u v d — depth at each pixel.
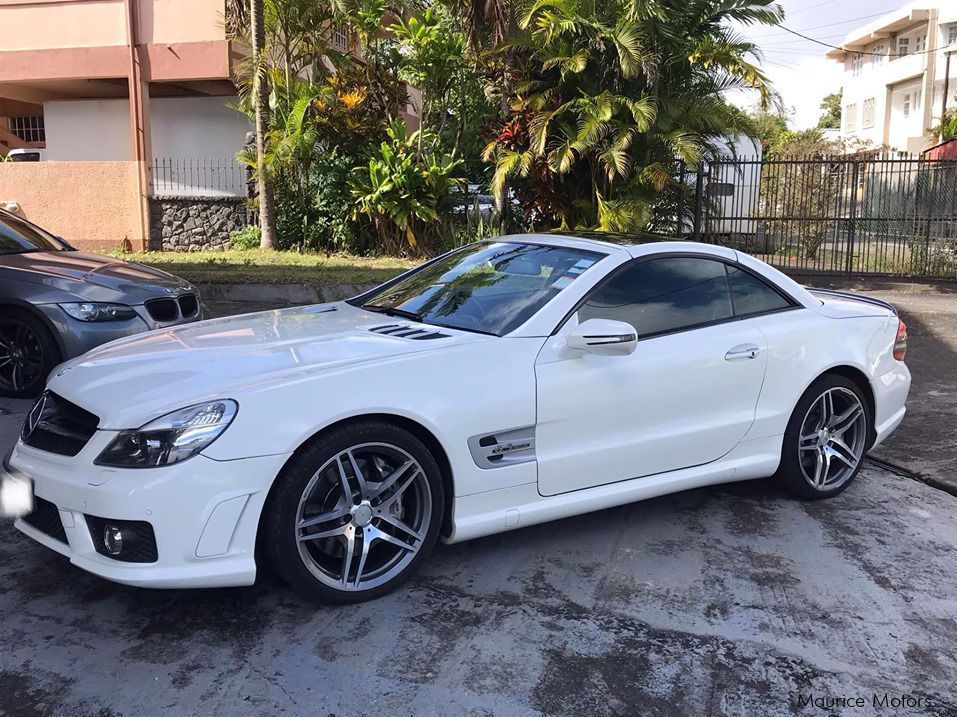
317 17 13.89
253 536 3.16
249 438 3.12
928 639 3.33
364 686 2.92
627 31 11.81
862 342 4.83
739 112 13.20
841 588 3.74
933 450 5.71
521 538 4.18
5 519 4.24
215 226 15.18
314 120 13.77
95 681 2.91
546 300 4.03
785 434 4.61
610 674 3.03
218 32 14.43
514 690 2.92
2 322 6.26
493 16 13.78
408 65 14.34
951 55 40.84
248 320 4.42
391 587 3.51
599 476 3.96
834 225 14.41
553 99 12.84
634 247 4.34
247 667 3.01
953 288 12.77
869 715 2.84
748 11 12.41
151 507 3.01
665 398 4.09
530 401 3.71
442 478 3.60
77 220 15.31
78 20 14.80
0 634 3.18
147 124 15.09
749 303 4.56
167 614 3.36
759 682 3.01
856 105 51.91
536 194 13.74
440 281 4.69
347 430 3.31
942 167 13.60
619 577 3.78
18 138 20.97
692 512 4.59
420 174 13.55
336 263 12.98
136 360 3.65
